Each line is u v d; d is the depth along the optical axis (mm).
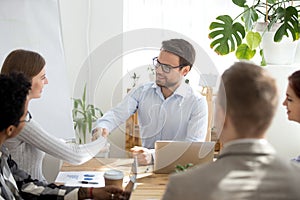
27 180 2387
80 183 2486
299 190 1336
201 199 1325
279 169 1360
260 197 1318
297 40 3475
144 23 3771
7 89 1788
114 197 2279
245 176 1343
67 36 3719
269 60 3506
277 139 3422
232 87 1403
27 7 3211
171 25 3781
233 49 3557
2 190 1937
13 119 1795
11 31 3195
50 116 3242
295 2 3721
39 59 2467
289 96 2418
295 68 3357
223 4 3789
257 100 1380
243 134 1399
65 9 3689
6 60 2463
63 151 2494
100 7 3709
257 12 3762
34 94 2455
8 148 2477
